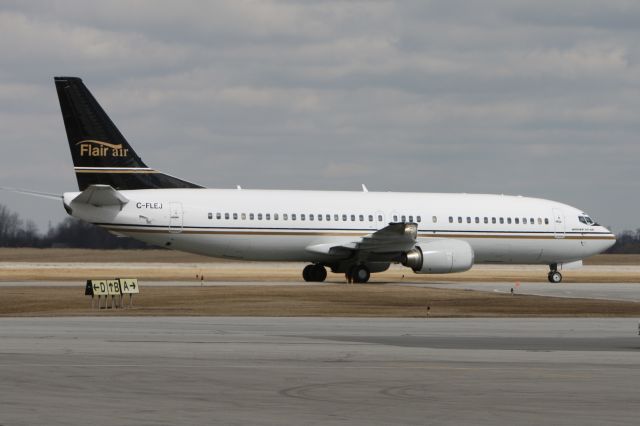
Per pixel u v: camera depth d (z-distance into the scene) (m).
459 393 34.75
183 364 42.00
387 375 39.12
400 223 112.38
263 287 106.88
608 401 33.28
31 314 71.50
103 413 30.09
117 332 56.88
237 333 57.28
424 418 29.84
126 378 37.62
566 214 131.50
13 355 44.62
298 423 28.81
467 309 80.50
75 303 82.00
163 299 87.69
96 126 113.06
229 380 37.34
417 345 51.22
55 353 45.50
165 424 28.41
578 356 46.56
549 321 69.19
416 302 87.06
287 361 43.47
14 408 30.78
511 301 89.25
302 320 68.31
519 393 34.84
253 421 29.05
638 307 83.38
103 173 113.31
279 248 117.56
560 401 33.22
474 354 47.09
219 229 114.69
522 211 129.38
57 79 112.12
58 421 28.52
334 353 46.84
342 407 31.70
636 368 42.06
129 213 111.75
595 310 80.19
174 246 114.62
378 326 63.72
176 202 113.56
